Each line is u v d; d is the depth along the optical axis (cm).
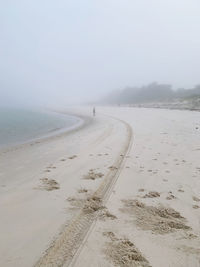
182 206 553
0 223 483
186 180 723
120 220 488
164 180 726
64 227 463
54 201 588
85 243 410
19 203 581
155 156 1016
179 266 355
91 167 884
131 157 1008
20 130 2403
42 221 489
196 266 356
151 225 469
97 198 600
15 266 354
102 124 2619
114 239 421
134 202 574
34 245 406
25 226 470
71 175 796
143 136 1550
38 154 1191
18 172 867
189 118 2691
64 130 2366
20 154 1220
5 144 1608
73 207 552
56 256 377
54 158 1073
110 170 836
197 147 1166
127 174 787
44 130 2425
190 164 887
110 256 376
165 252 387
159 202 574
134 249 393
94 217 502
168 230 451
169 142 1316
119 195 618
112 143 1347
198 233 442
